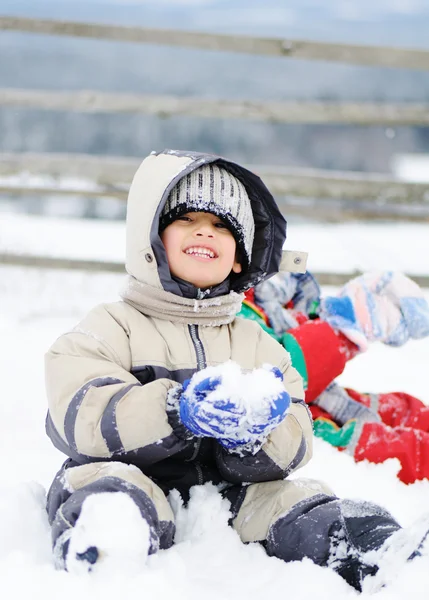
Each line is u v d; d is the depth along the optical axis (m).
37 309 5.45
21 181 6.61
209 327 2.20
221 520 1.93
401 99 30.17
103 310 2.15
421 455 2.78
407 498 2.51
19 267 6.37
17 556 1.67
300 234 9.55
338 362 2.95
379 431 2.86
